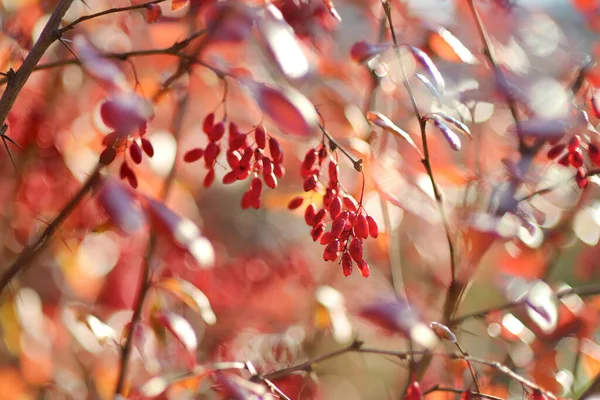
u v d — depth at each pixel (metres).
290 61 1.13
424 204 1.32
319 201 1.26
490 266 1.45
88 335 1.36
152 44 1.37
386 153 1.33
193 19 1.31
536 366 1.32
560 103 1.26
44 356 1.36
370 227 1.18
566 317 1.33
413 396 1.23
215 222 1.66
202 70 1.32
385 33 1.34
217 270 1.46
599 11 1.33
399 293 1.34
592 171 1.24
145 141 1.18
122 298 1.41
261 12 1.18
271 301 1.48
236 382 1.20
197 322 1.46
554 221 1.38
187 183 1.46
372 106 1.36
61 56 1.36
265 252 1.54
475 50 1.35
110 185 1.15
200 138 1.45
